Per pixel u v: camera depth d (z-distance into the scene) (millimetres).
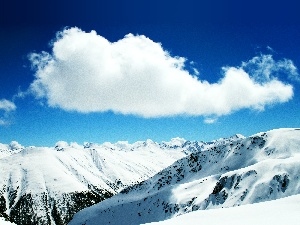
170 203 160375
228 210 37469
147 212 169750
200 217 36469
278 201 37406
